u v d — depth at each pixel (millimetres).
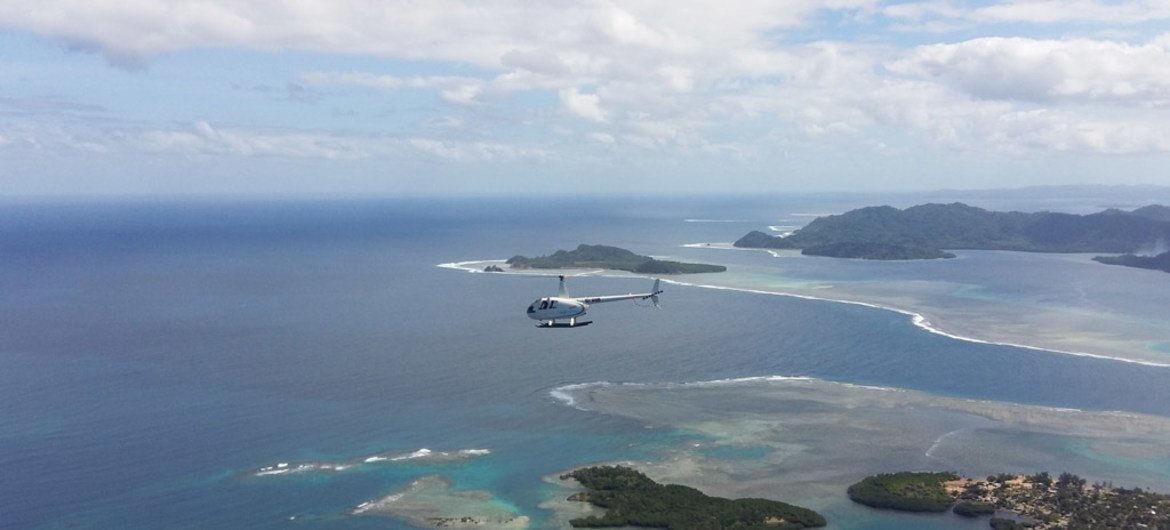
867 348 181375
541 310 114375
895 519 95812
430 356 172500
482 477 106812
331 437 120938
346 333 197250
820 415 133250
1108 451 117188
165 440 118812
